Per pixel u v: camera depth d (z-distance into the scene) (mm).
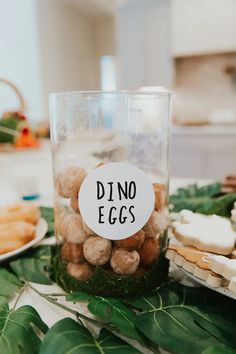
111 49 3412
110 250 244
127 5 2043
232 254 256
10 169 836
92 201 243
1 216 383
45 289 272
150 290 256
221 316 224
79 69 3250
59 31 2859
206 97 2117
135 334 203
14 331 209
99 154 298
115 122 292
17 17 2426
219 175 1715
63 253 263
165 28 1980
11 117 965
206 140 1695
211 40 1825
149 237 255
